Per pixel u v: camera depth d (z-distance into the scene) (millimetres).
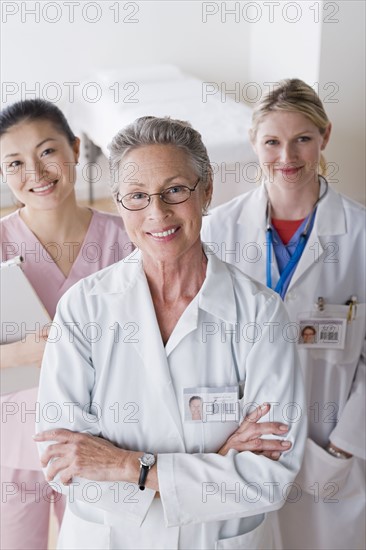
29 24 3982
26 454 1764
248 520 1401
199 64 4355
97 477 1307
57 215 1729
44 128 1651
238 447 1335
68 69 4152
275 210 1848
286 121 1719
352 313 1834
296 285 1824
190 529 1356
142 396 1332
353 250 1824
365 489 1973
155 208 1201
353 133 3125
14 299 1590
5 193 4293
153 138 1201
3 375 1579
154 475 1297
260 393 1335
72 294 1345
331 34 2957
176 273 1305
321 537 2006
